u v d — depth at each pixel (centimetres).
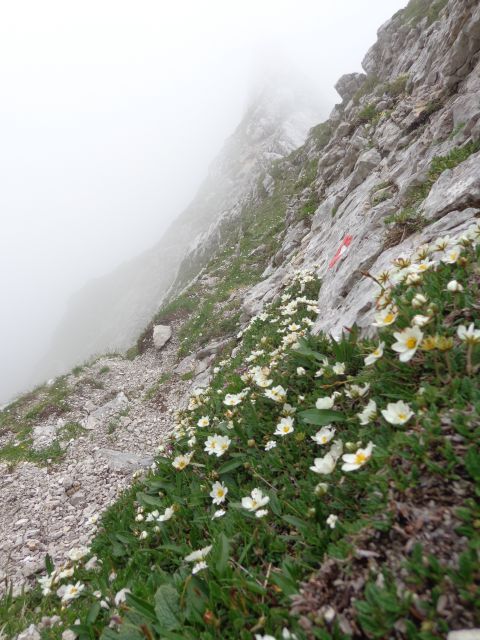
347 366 338
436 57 1341
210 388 765
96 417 1223
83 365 1644
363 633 152
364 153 1377
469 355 214
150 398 1287
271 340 703
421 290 297
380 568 164
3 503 851
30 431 1173
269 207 3012
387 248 605
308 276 941
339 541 185
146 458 941
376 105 1869
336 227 1170
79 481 888
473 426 190
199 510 328
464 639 125
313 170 2580
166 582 257
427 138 941
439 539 160
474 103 786
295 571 205
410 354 217
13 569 646
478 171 523
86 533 702
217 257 2591
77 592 332
